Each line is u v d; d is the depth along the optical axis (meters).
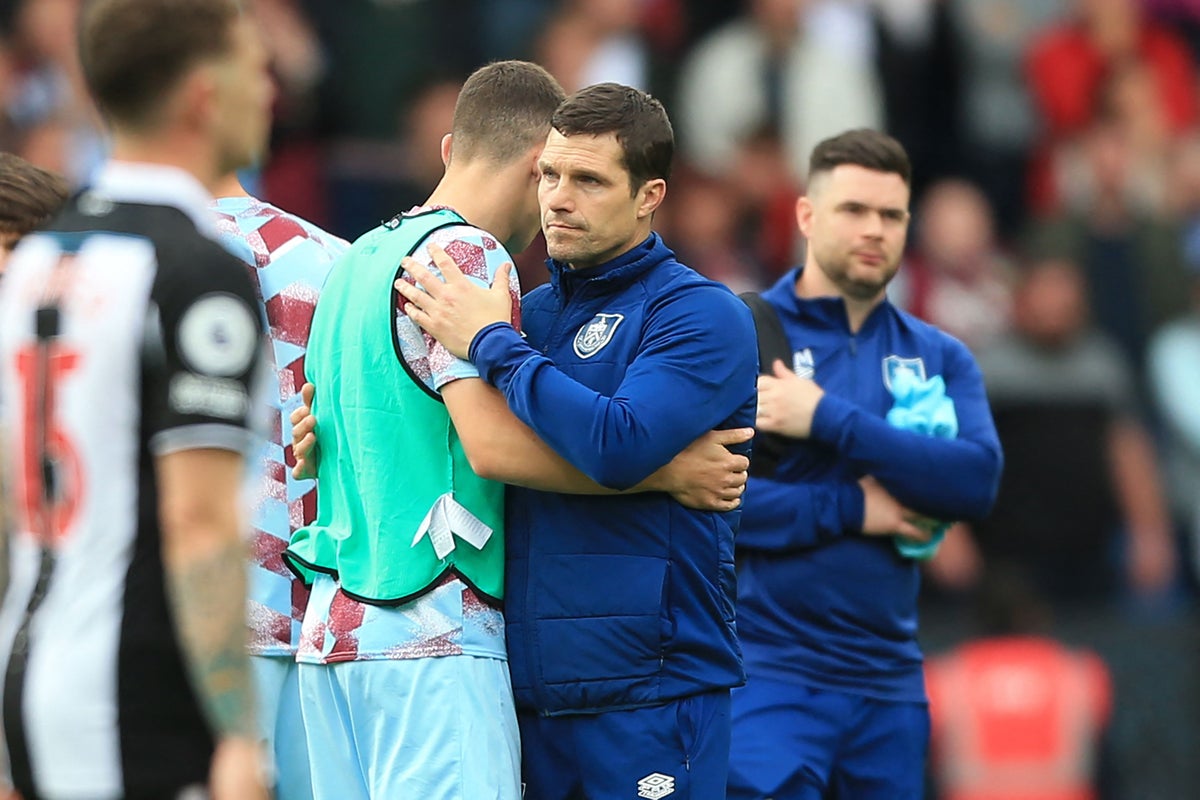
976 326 31.53
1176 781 27.19
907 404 17.28
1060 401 28.80
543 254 30.33
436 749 13.48
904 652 17.47
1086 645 27.56
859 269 17.16
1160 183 36.53
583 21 36.00
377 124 35.12
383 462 13.73
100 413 11.01
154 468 11.06
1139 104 38.12
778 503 16.95
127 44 11.12
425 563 13.66
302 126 32.94
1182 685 27.39
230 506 10.89
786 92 35.50
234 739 10.71
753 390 14.27
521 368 13.28
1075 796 23.50
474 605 13.77
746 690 17.14
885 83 37.03
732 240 32.75
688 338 13.74
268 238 15.65
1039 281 29.20
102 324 11.04
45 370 11.16
